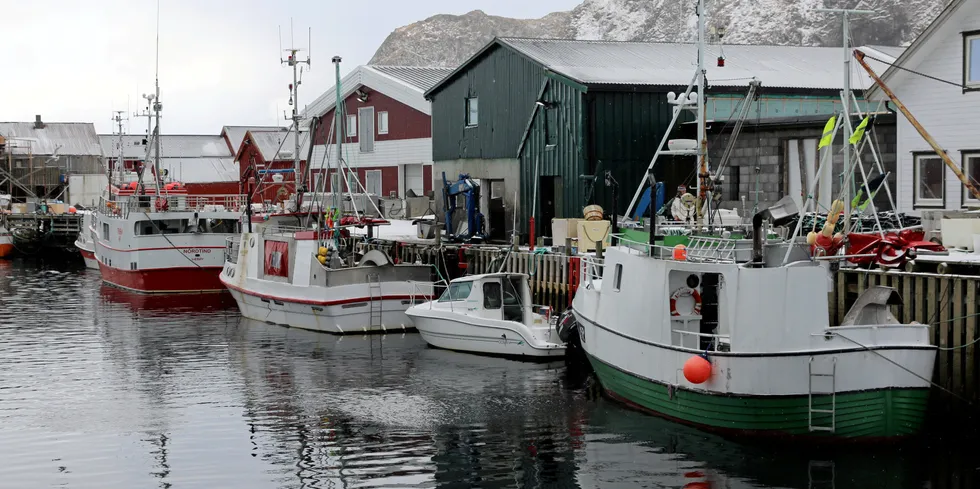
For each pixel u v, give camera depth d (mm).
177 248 35250
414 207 38875
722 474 14438
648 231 19172
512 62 32906
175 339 26172
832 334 14781
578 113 29484
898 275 16969
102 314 31031
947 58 24516
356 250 31125
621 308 17609
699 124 20453
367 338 25500
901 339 14945
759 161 28531
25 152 75062
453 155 36719
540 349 21844
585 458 15359
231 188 68312
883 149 26125
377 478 14906
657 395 16688
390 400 19156
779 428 15125
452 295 23875
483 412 18094
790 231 23969
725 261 16078
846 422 14805
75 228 54156
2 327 28703
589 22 167250
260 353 23938
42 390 20719
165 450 16500
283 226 29969
